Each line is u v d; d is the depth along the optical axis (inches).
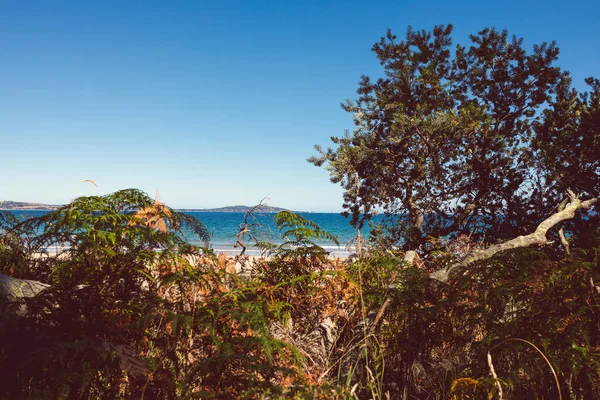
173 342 83.9
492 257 99.8
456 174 375.9
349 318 120.3
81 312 82.0
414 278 111.2
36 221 89.0
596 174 303.9
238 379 70.4
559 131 334.6
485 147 365.7
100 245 87.9
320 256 121.9
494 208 376.8
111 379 78.3
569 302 83.7
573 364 74.0
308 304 120.0
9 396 69.1
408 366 103.7
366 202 389.7
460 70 412.8
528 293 88.2
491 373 76.3
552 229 298.2
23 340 75.2
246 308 85.0
